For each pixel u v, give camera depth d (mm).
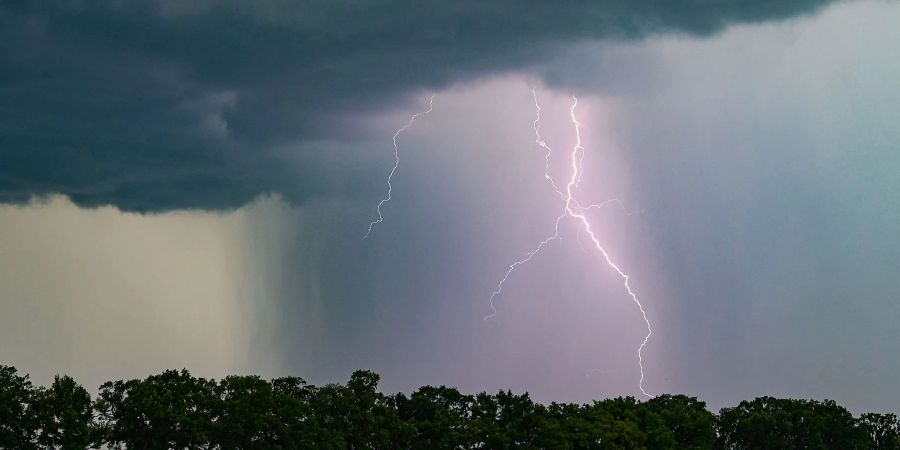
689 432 126625
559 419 121375
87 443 96375
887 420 137625
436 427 114625
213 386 110062
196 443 102438
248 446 104438
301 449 104562
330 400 112125
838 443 133000
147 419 101750
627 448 119438
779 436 129875
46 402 96875
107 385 104688
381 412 112688
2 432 93688
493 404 122812
